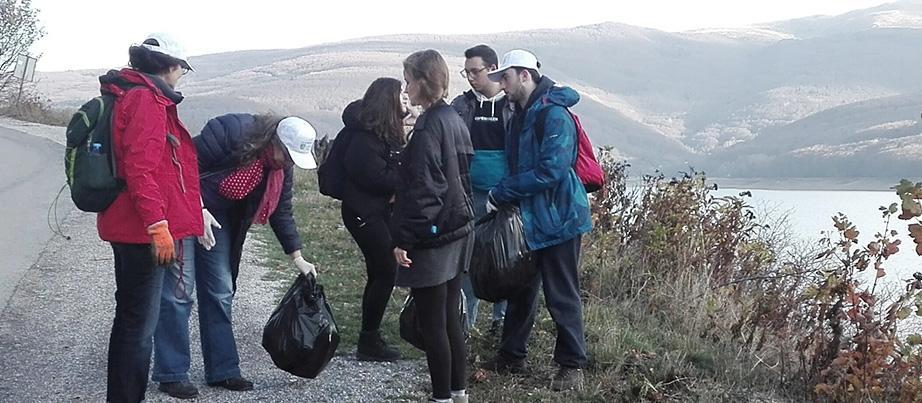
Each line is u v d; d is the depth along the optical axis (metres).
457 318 4.93
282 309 5.41
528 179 5.31
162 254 4.27
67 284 8.21
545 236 5.40
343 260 9.63
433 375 4.82
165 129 4.36
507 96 5.84
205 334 5.53
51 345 6.32
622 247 8.40
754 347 6.68
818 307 6.23
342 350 6.31
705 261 7.99
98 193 4.34
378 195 5.73
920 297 5.62
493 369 5.77
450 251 4.71
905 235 6.86
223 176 5.37
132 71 4.40
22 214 12.40
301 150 5.32
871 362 5.71
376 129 5.64
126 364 4.57
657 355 6.14
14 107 32.69
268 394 5.43
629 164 9.02
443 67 4.66
